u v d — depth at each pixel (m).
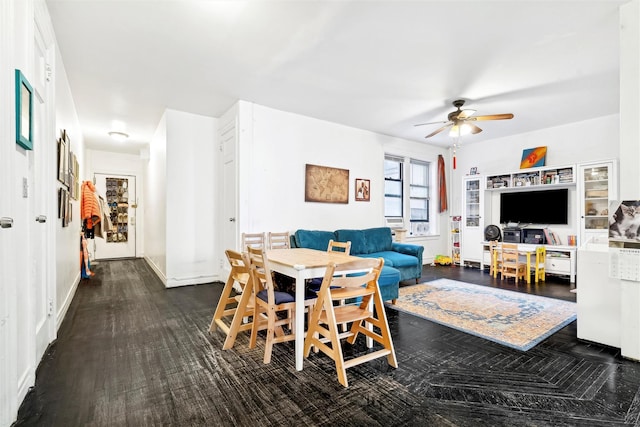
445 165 6.85
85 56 2.92
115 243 7.18
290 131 4.54
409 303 3.61
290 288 3.18
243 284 2.66
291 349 2.37
